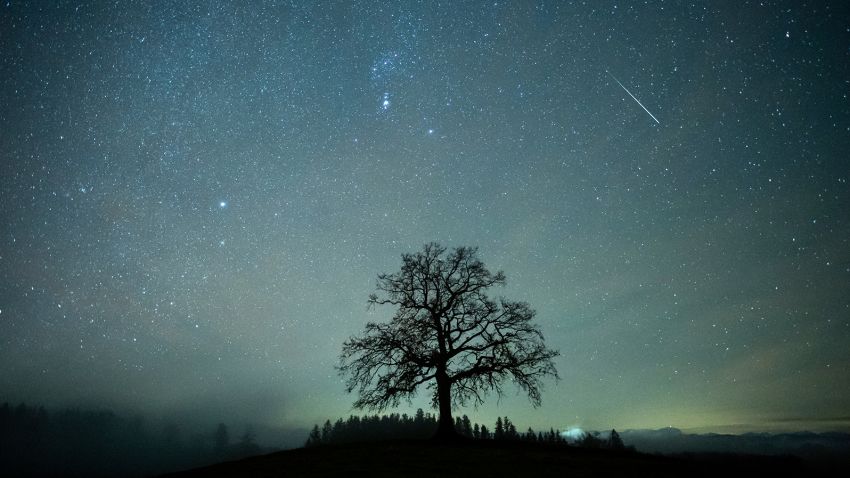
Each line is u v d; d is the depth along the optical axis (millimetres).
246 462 21672
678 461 20734
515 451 21953
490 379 26328
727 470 18719
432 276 28891
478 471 16391
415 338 27141
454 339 27625
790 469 19219
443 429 25344
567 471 16781
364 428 82000
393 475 15688
